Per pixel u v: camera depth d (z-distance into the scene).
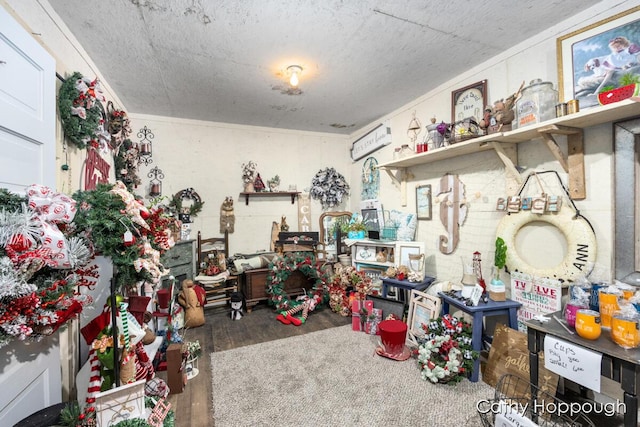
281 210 4.06
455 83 2.57
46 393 1.26
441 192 2.75
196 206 3.51
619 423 1.49
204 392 1.82
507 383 1.73
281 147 4.08
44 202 0.97
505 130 1.99
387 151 3.53
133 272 1.31
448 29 1.88
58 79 1.57
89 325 1.34
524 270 1.97
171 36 1.90
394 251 2.97
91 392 1.27
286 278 3.39
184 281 3.00
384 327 2.24
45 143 1.23
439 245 2.78
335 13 1.71
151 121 3.40
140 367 1.49
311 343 2.48
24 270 0.90
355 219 3.59
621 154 1.56
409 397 1.73
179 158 3.53
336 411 1.62
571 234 1.74
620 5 1.55
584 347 1.26
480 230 2.38
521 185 2.05
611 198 1.61
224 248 3.73
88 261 1.27
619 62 1.54
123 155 2.66
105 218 1.17
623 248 1.56
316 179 4.20
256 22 1.78
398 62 2.30
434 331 2.07
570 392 1.74
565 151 1.82
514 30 1.90
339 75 2.51
